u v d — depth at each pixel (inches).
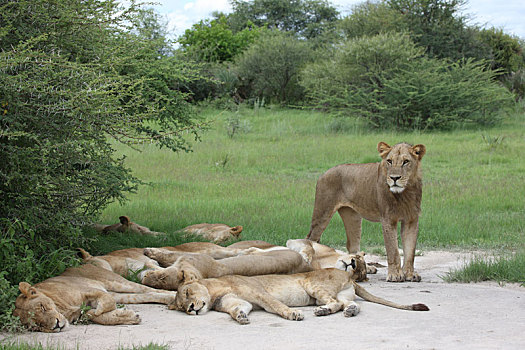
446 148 1051.9
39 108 291.1
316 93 1573.6
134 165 888.9
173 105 471.8
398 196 360.8
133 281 309.4
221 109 1598.2
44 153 300.4
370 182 387.2
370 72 1386.6
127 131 325.4
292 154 1027.9
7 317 226.2
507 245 468.8
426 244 482.0
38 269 278.7
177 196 668.7
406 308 261.0
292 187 751.1
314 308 269.6
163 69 470.9
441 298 286.5
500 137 1170.0
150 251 336.5
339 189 410.9
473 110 1355.8
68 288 246.8
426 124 1326.3
